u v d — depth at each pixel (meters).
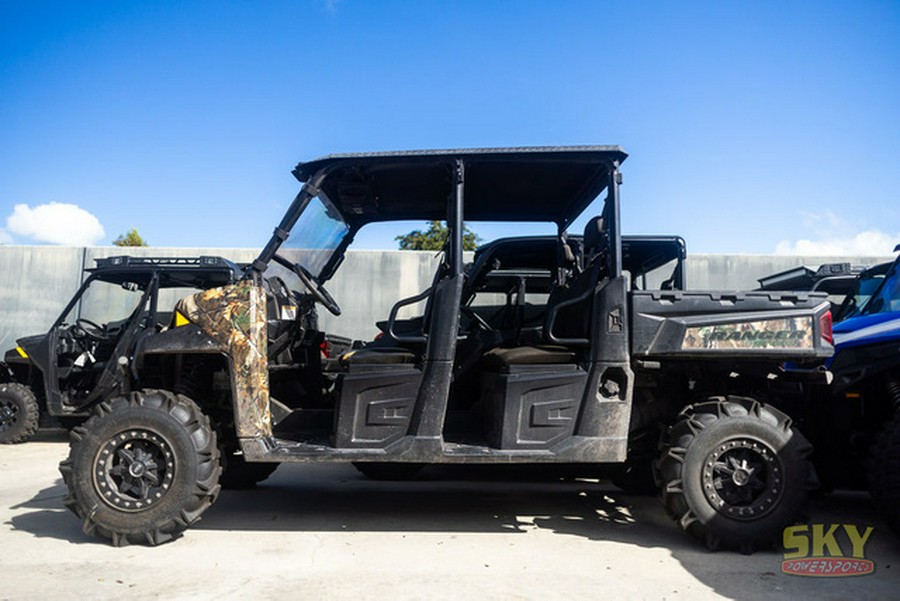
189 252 10.76
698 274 10.29
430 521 4.12
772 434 3.39
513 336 4.52
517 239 5.55
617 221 3.58
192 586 2.87
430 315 3.75
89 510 3.41
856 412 4.18
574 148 3.64
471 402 4.35
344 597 2.75
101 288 10.45
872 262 10.26
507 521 4.14
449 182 4.06
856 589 2.91
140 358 3.73
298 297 4.13
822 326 3.51
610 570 3.14
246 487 5.14
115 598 2.73
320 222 4.23
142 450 3.48
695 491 3.41
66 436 8.50
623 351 3.49
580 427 3.48
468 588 2.88
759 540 3.36
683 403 4.11
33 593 2.77
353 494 5.00
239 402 3.52
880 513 3.43
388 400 3.56
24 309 10.60
